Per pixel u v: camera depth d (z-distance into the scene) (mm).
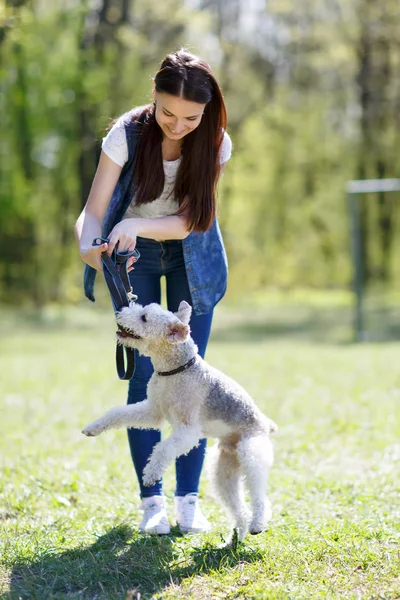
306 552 5047
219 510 6191
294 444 8359
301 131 37469
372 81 33125
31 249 34531
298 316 29812
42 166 32406
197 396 5234
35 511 6160
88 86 29062
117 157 5426
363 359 15242
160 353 5207
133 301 5426
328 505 6301
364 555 4965
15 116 29438
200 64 5094
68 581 4703
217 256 5867
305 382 12516
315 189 38250
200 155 5406
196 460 5797
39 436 9008
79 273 34875
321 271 39625
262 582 4617
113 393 11867
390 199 34375
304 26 33656
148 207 5625
